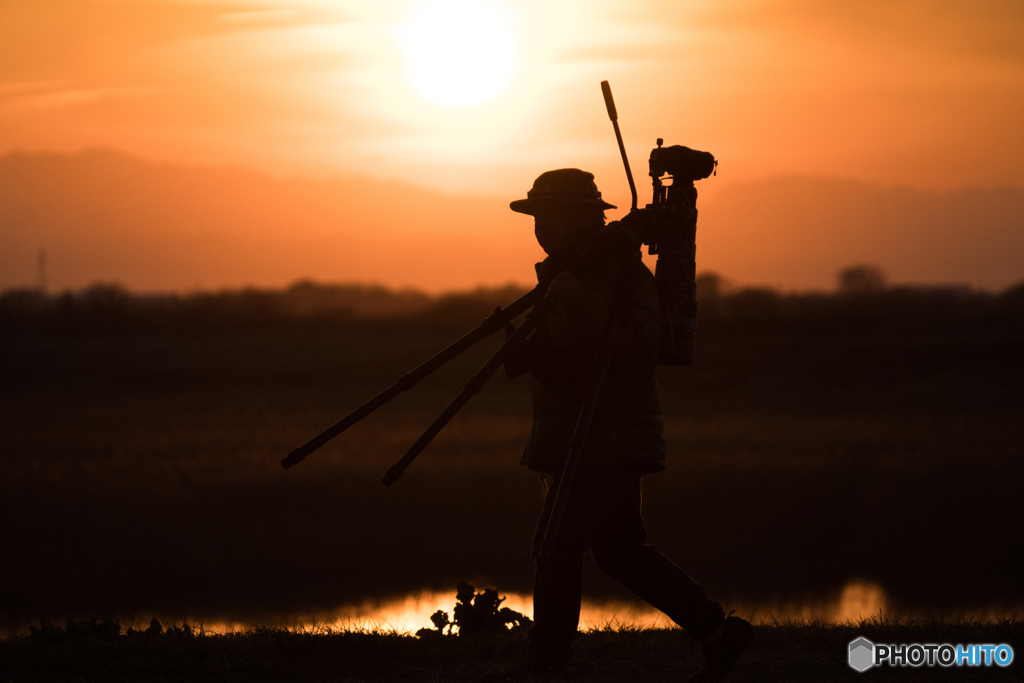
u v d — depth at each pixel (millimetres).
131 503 87188
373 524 82062
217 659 18766
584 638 20109
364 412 14844
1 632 44344
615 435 15125
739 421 154750
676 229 15430
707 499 89562
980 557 72375
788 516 83562
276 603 61406
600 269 14828
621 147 15859
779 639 20062
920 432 133750
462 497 88875
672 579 15852
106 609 61219
